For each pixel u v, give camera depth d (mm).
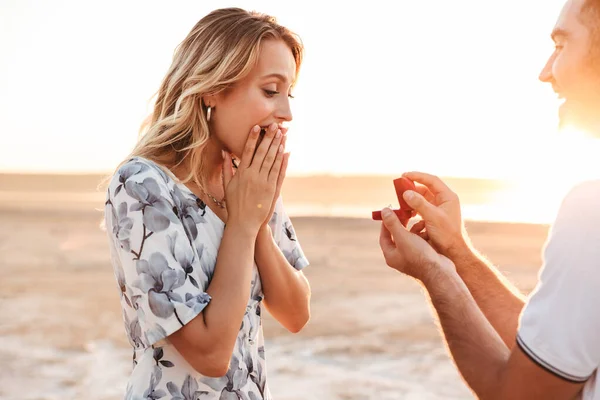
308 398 7273
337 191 83750
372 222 33094
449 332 1835
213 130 2350
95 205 50062
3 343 9695
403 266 2002
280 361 8797
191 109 2266
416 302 12805
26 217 37125
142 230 2100
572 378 1478
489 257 20688
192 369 2172
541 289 1492
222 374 2102
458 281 1912
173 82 2330
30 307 12477
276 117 2289
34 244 24203
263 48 2248
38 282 15531
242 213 2221
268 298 2455
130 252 2109
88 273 17016
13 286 14938
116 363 8703
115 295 13797
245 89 2258
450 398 7273
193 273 2121
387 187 98312
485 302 2213
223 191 2453
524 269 17938
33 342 9766
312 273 16797
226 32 2242
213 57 2230
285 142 2299
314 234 27656
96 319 11344
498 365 1669
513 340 2143
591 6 1557
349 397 7305
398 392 7484
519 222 34375
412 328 10602
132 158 2238
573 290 1430
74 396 7391
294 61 2352
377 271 17000
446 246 2229
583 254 1416
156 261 2082
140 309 2092
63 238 26484
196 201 2258
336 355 9047
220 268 2162
